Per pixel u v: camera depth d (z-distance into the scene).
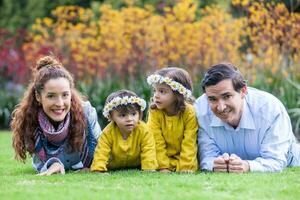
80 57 8.59
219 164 3.89
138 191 3.18
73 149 4.16
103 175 3.83
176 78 4.06
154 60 8.23
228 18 7.96
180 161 4.08
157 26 8.13
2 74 10.07
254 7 7.66
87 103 4.28
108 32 8.41
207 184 3.38
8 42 9.62
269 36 7.36
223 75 3.76
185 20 8.05
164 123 4.17
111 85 8.46
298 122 6.89
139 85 8.30
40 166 4.20
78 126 4.13
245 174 3.72
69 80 4.07
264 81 7.47
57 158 4.12
